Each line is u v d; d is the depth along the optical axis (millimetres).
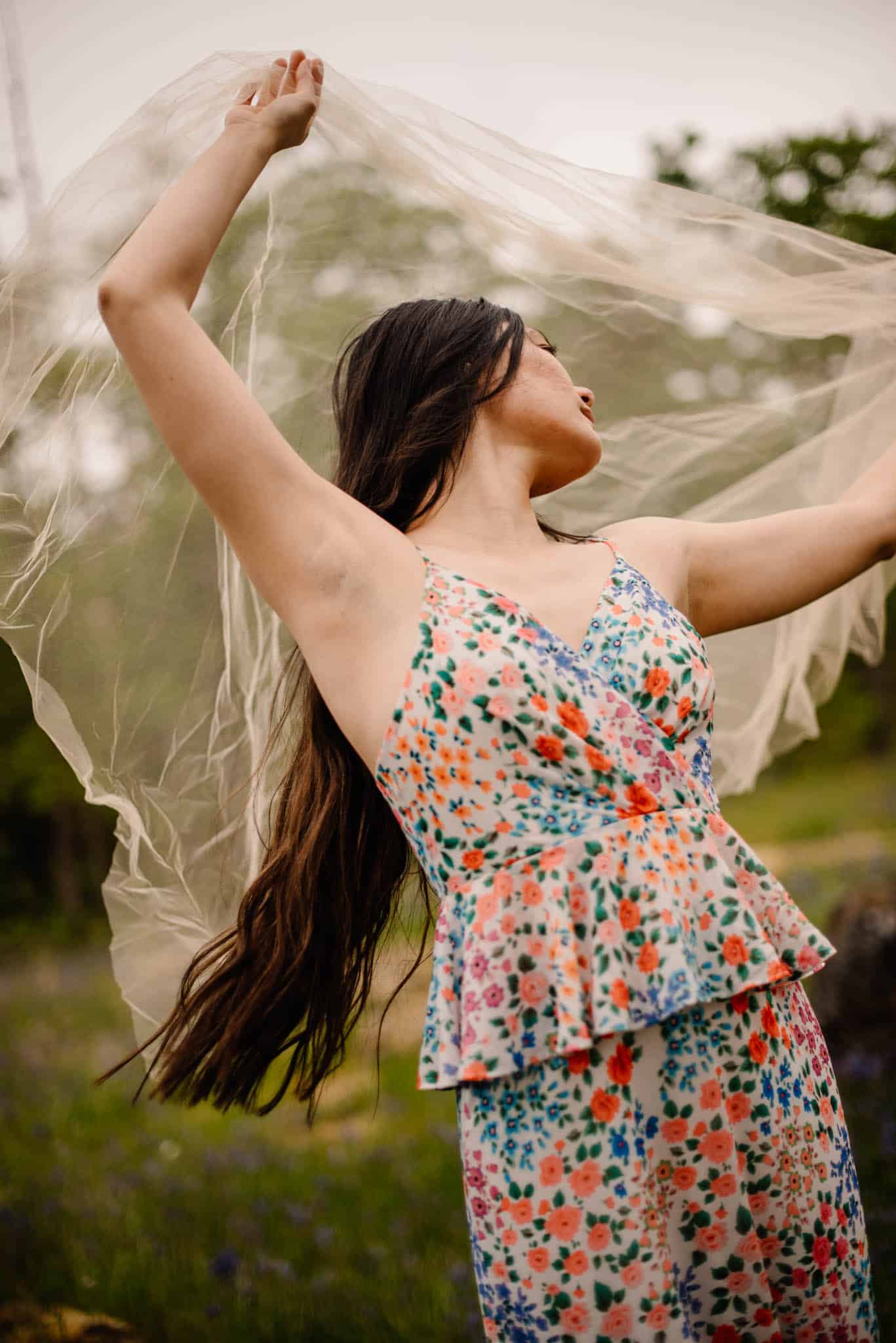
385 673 1713
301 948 2172
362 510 1820
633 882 1604
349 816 2170
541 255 2447
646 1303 1541
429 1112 5258
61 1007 9242
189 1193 4375
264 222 2463
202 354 1720
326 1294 3301
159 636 2393
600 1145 1562
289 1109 5625
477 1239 1648
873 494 2297
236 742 2477
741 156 3818
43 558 2303
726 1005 1637
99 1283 3504
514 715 1629
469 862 1656
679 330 2893
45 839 14500
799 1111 1667
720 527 2154
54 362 2197
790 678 3000
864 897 5105
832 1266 1655
